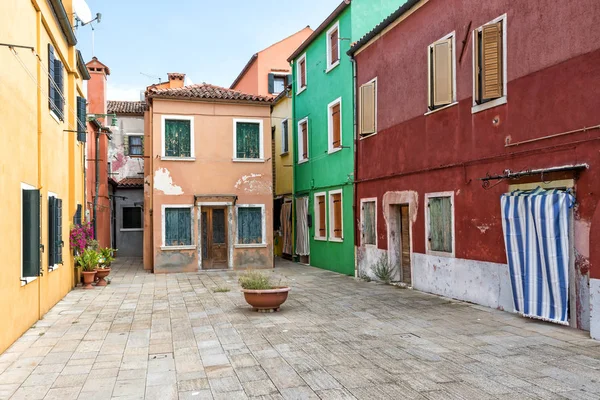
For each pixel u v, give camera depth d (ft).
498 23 30.66
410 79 41.27
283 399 16.75
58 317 31.91
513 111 29.60
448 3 36.11
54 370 20.54
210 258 61.05
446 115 36.32
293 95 70.49
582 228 24.81
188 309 34.35
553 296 26.32
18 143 26.27
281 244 77.30
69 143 45.42
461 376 18.67
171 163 59.93
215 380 18.90
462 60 34.53
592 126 24.21
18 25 26.66
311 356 21.81
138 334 26.91
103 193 73.61
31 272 26.96
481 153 32.45
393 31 43.98
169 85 95.45
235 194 61.77
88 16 47.85
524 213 27.96
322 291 41.34
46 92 33.76
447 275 36.29
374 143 47.70
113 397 17.34
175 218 59.88
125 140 82.33
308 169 65.21
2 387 18.51
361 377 18.81
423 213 39.37
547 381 17.89
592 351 21.56
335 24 56.44
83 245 46.55
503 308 30.66
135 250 84.12
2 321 23.22
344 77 54.08
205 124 61.16
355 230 51.44
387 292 39.93
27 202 27.04
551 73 26.78
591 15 24.29
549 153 26.91
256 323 29.01
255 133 63.00
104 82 75.56
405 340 24.29
